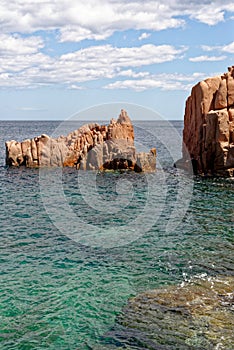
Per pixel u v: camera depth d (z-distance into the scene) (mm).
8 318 15273
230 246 23328
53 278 18875
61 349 13438
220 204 34062
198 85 52406
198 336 13891
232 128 46625
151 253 22266
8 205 34031
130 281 18500
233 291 17250
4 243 23875
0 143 94500
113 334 14211
